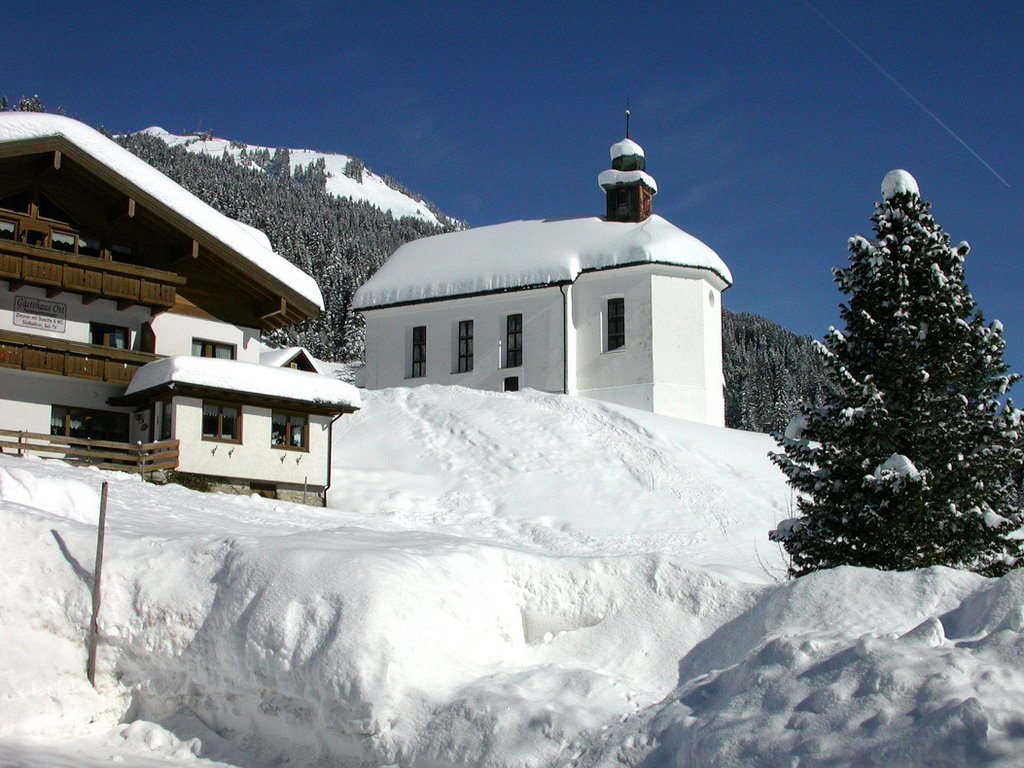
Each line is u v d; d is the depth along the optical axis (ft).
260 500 80.48
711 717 29.96
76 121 92.12
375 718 33.30
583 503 98.94
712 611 38.60
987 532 56.95
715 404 149.07
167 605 38.60
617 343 147.23
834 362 58.95
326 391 97.86
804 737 27.78
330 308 359.25
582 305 148.87
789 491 104.94
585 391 147.02
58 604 39.24
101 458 90.63
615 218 162.50
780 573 76.54
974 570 57.00
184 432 90.58
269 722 35.94
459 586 38.45
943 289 59.26
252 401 94.58
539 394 131.03
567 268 147.33
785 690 29.73
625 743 30.58
